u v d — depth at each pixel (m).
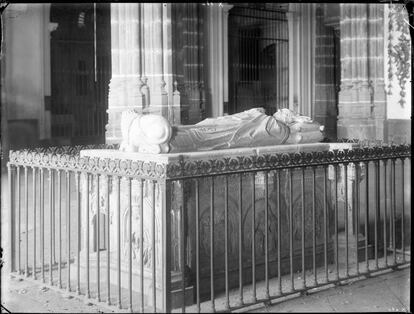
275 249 6.24
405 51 11.55
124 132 5.93
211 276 5.07
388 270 6.46
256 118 6.45
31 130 18.69
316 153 5.81
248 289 5.79
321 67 20.19
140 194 5.09
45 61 19.12
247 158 5.32
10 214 6.34
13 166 6.34
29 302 5.39
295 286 5.86
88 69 20.58
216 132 6.04
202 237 5.58
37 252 7.22
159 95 11.96
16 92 18.30
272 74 20.94
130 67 12.06
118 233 5.16
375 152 6.31
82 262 6.16
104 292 5.64
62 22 20.05
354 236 6.83
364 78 14.85
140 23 12.02
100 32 20.55
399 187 9.73
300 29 19.86
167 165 4.86
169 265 4.96
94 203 6.12
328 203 6.81
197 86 17.66
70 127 20.25
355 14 14.89
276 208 6.25
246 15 19.69
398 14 11.51
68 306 5.29
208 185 5.64
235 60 21.06
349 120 15.01
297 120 6.92
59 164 5.75
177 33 12.62
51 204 5.86
